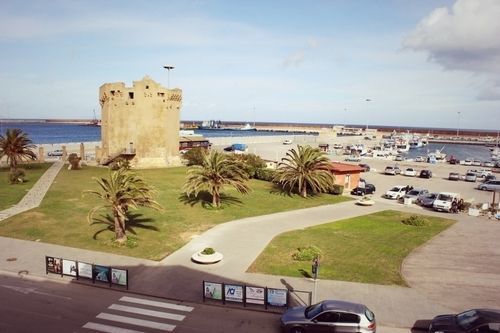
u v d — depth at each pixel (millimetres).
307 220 37562
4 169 61375
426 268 25422
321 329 16516
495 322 15734
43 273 23266
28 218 34281
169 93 68000
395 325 18047
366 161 104812
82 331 17031
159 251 27531
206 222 35375
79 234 30766
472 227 36375
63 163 70875
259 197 47250
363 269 24953
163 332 17109
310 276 23547
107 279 21828
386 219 38781
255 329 17562
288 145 133000
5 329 16953
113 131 65750
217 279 22859
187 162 73125
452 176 72500
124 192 27859
